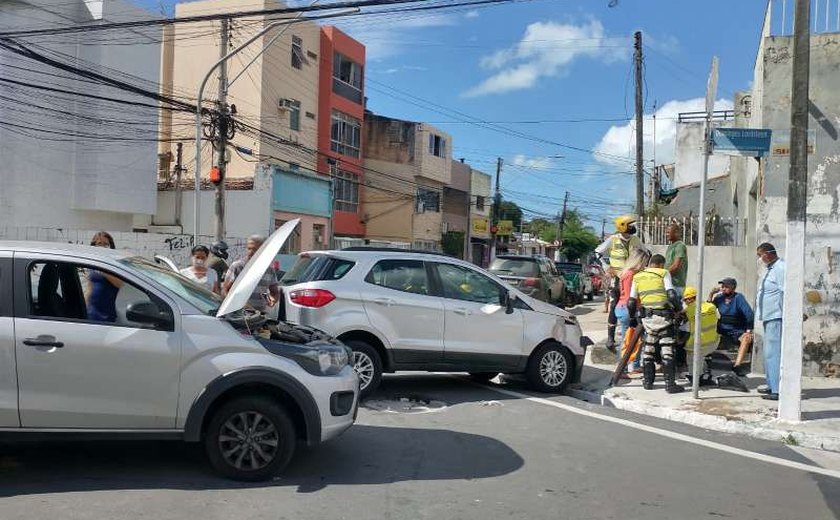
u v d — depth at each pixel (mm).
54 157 24375
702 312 9266
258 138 31656
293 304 8016
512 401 8547
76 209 25203
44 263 4953
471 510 4746
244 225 28250
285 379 5078
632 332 9562
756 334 10266
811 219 9844
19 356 4754
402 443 6391
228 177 31766
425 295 8477
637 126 24453
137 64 26406
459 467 5727
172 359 4945
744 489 5434
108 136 25438
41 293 5027
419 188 43656
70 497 4699
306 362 5238
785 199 9961
